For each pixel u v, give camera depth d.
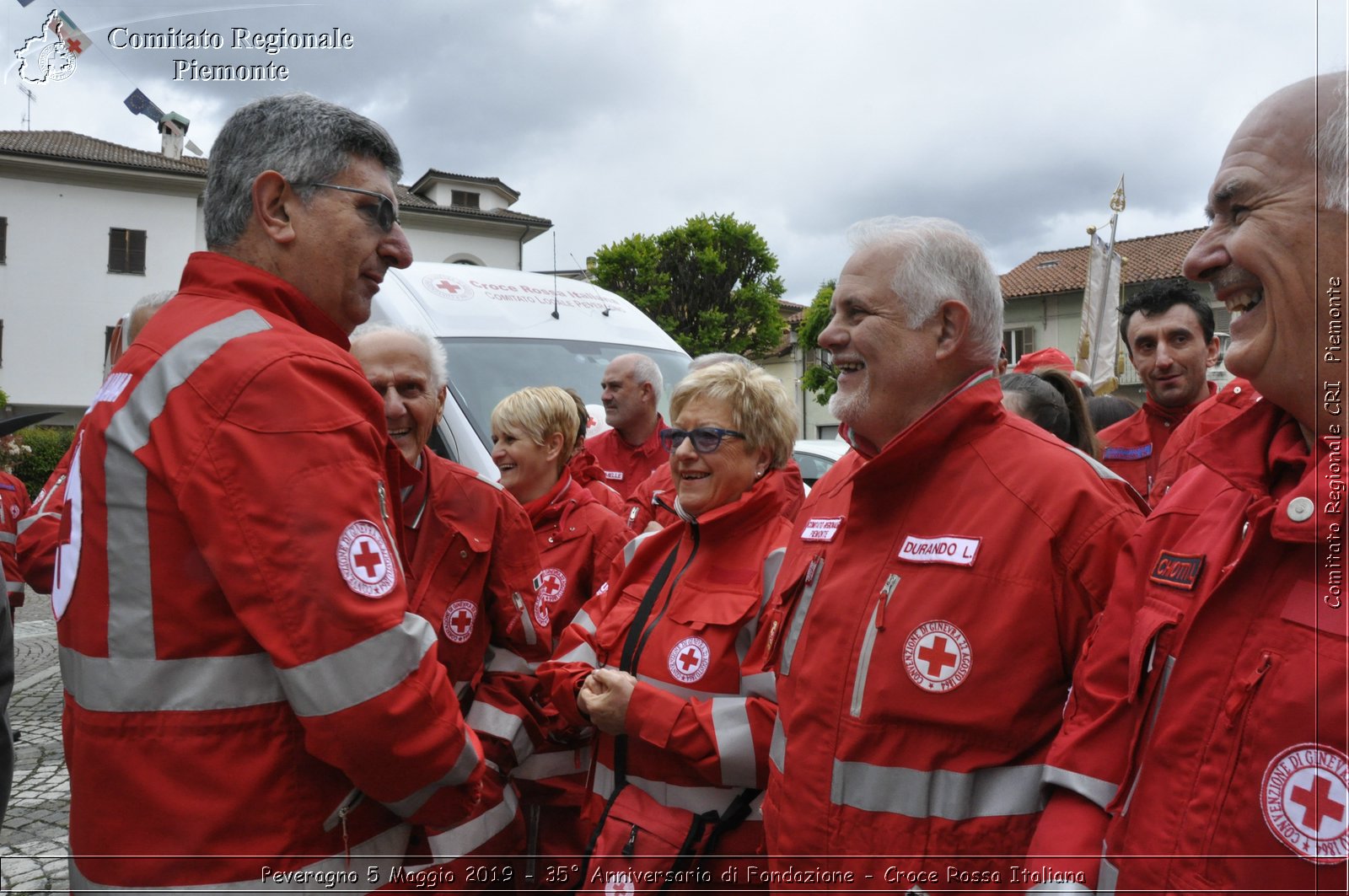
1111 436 4.01
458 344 5.27
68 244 25.89
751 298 29.48
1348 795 0.99
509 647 2.44
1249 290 1.16
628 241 29.22
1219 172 1.16
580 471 3.74
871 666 1.57
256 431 1.40
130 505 1.43
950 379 1.70
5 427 2.49
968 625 1.50
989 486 1.59
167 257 26.94
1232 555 1.19
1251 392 2.96
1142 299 3.88
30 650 8.38
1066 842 1.29
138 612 1.42
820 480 2.06
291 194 1.63
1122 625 1.34
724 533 2.24
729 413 2.24
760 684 2.02
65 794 4.48
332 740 1.38
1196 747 1.13
